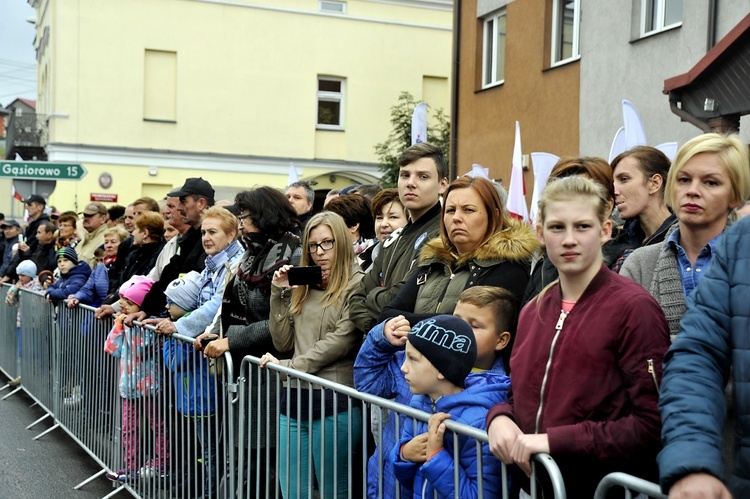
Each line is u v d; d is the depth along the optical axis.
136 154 20.27
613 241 3.44
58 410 6.87
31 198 10.80
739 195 2.52
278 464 3.61
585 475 2.23
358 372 3.33
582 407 2.27
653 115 9.64
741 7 8.35
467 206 3.32
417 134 10.13
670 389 1.95
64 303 6.73
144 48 20.28
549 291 2.47
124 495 5.28
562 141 11.48
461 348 2.76
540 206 2.46
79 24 19.80
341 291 3.88
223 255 4.93
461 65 14.11
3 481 5.55
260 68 21.09
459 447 2.53
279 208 4.35
